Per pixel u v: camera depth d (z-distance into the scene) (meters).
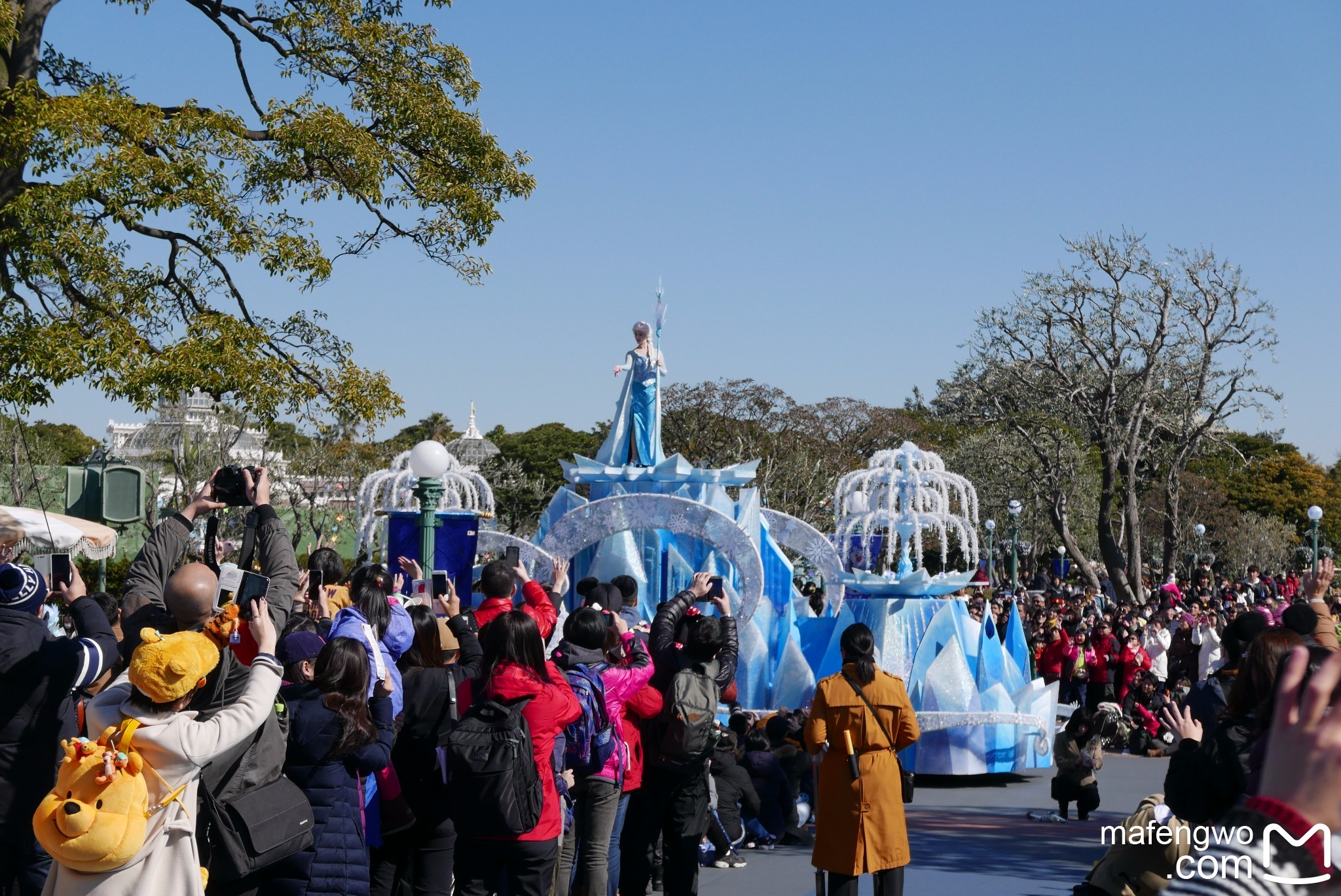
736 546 14.15
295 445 37.00
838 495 17.06
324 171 17.00
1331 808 1.70
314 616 6.99
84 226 14.20
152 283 15.78
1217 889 1.75
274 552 5.48
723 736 9.78
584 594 9.38
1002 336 40.56
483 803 5.52
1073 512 54.22
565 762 6.49
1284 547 68.38
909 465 15.83
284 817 4.70
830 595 16.08
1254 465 82.06
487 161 17.61
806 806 10.81
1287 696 1.77
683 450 52.69
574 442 73.25
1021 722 14.52
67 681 5.21
